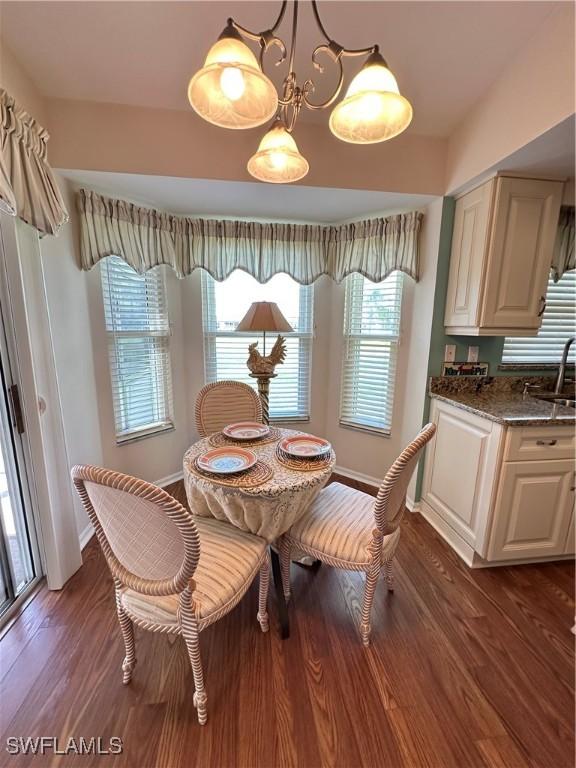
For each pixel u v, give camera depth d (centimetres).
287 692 126
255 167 132
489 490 182
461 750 110
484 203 190
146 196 218
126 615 121
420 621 157
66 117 177
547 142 153
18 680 129
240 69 81
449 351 231
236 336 286
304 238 266
